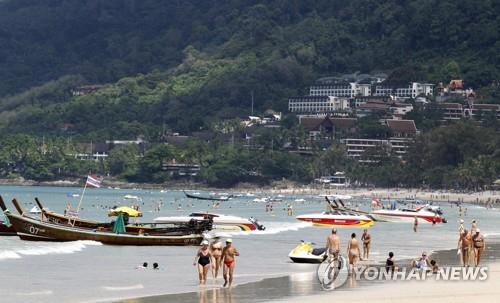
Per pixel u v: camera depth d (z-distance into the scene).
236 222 185.62
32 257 121.69
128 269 110.12
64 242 139.62
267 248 143.88
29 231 139.50
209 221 148.75
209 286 92.06
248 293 86.62
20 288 92.44
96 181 165.50
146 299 84.19
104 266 113.19
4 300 84.62
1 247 131.50
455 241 165.50
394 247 146.75
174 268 111.44
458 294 83.75
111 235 138.88
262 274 103.38
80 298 85.56
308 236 175.62
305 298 82.81
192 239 141.62
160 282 97.06
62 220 151.62
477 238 104.81
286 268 111.31
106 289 91.62
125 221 152.62
